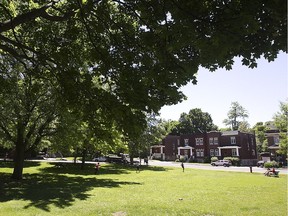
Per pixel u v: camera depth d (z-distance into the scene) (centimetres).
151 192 1994
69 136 2733
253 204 1535
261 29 643
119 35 903
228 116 12169
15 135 2802
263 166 5928
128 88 852
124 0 786
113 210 1359
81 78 898
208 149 8419
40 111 2553
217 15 600
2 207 1405
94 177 3136
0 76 1186
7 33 1276
